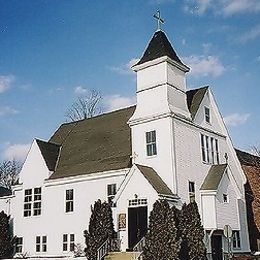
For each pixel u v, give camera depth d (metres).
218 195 31.78
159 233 25.36
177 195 29.38
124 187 29.31
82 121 42.09
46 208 35.53
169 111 30.73
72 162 36.66
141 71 33.41
